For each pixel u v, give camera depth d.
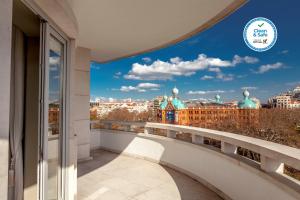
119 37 4.03
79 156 4.70
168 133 4.25
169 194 3.01
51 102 2.17
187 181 3.50
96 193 3.04
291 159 1.57
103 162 4.62
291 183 1.69
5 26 1.09
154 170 4.05
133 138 5.15
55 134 2.32
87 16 3.08
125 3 2.70
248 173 2.34
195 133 3.49
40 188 1.89
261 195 2.11
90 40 4.25
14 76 2.37
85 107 4.88
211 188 3.14
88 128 4.91
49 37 2.03
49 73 2.05
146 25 3.42
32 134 2.52
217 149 3.09
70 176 2.54
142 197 2.92
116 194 3.01
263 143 2.13
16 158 2.37
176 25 3.43
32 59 2.56
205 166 3.32
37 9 1.78
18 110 2.40
